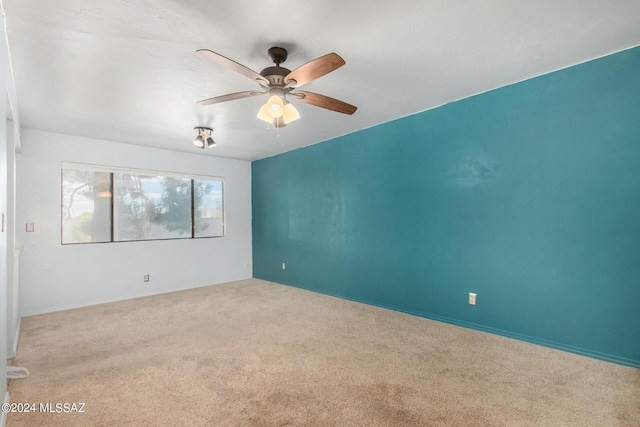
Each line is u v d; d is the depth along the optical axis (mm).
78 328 3193
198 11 1733
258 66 2361
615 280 2314
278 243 5492
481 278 3014
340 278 4438
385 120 3770
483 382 2072
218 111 3273
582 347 2455
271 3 1677
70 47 2068
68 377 2191
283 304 4078
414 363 2352
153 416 1756
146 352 2598
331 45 2109
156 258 4805
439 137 3318
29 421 1713
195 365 2357
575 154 2482
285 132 4172
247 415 1758
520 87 2754
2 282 1706
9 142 2723
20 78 2492
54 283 3893
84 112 3254
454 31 1982
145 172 4719
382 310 3760
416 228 3529
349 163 4281
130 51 2133
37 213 3797
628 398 1882
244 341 2814
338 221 4449
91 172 4266
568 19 1882
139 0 1638
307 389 2014
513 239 2812
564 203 2537
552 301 2598
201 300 4320
